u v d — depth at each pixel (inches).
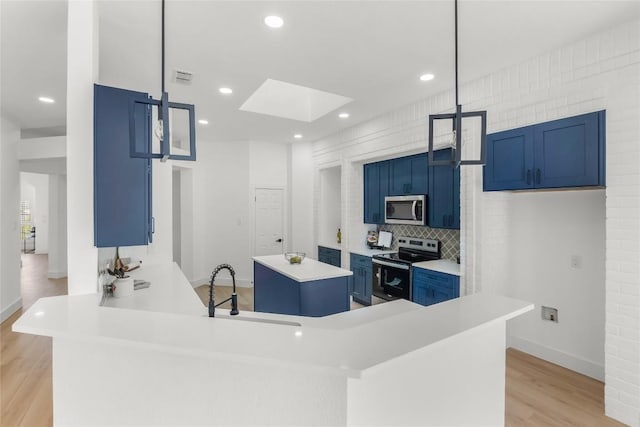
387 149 168.9
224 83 127.0
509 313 59.5
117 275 98.0
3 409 92.6
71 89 72.4
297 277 119.4
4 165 166.9
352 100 149.5
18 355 125.6
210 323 50.9
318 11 82.0
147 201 77.4
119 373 53.0
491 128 121.4
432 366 54.4
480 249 125.4
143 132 76.6
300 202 241.1
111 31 89.8
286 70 116.1
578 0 78.6
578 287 111.1
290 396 47.0
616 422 87.1
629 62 87.7
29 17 82.4
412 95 142.9
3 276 165.5
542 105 106.9
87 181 73.3
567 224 113.8
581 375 109.1
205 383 49.9
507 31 92.3
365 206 205.9
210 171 238.8
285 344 43.3
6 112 164.2
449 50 103.0
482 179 123.2
